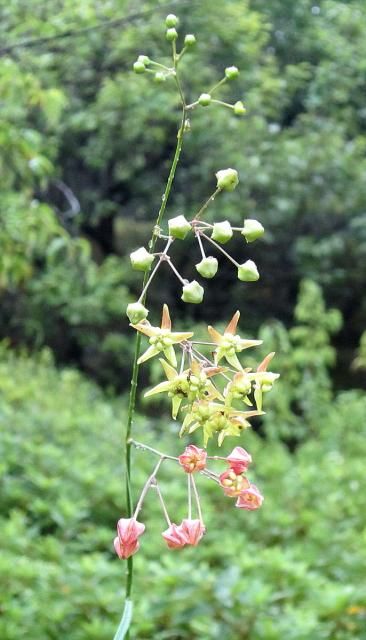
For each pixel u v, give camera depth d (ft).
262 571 12.69
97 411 24.27
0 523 14.82
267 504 16.98
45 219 17.35
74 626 11.70
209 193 34.68
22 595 12.27
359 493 17.79
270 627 10.62
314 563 14.14
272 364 27.37
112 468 18.95
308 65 36.35
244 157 33.22
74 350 36.78
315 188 34.73
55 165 33.81
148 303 36.45
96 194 36.37
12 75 17.76
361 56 37.29
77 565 12.55
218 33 32.07
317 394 27.40
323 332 27.76
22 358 29.01
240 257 36.70
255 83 34.45
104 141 32.76
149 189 35.83
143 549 14.23
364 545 14.40
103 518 16.80
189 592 11.28
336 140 34.71
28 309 34.27
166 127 33.37
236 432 5.34
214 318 37.52
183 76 31.37
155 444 20.56
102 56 30.68
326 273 36.06
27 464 17.88
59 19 20.86
